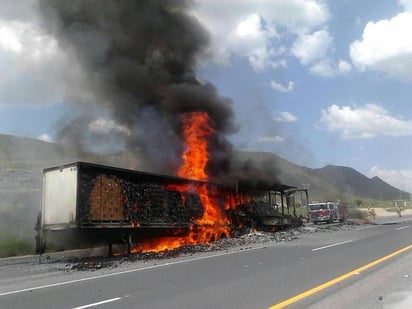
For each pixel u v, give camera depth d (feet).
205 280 33.06
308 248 57.67
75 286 31.63
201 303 24.82
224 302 24.95
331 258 45.70
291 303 24.34
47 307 24.72
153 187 62.90
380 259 43.50
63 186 53.42
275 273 35.96
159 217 62.75
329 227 113.70
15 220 88.79
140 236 60.29
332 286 29.40
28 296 28.19
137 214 59.11
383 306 23.16
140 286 31.01
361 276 33.40
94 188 53.88
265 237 78.18
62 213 53.01
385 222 146.20
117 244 56.70
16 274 39.09
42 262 48.16
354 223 140.05
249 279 33.06
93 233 54.03
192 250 58.80
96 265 44.47
